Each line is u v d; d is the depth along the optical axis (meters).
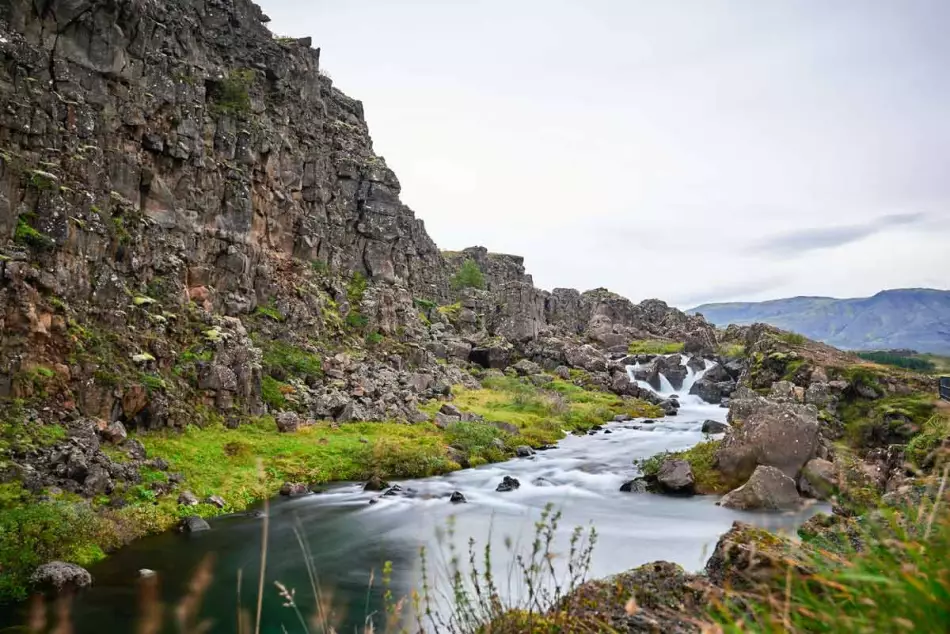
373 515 25.06
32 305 24.61
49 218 27.09
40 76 30.77
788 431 27.77
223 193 46.28
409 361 62.78
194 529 21.72
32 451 21.30
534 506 26.98
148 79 40.00
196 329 37.03
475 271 108.50
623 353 99.56
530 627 6.93
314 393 42.12
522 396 58.91
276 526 23.05
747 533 9.89
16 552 16.53
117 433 25.66
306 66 65.38
